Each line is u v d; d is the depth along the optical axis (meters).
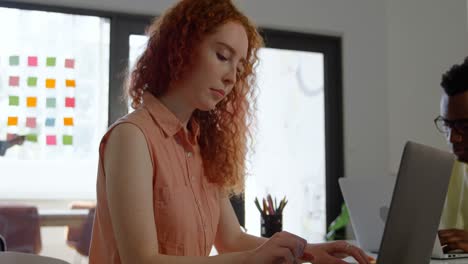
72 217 2.98
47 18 3.02
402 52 3.62
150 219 0.94
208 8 1.07
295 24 3.43
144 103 1.11
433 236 1.05
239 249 1.26
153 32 1.17
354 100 3.53
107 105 3.10
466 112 2.16
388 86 3.60
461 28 3.42
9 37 2.96
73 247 2.99
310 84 3.54
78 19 3.08
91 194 3.11
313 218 3.47
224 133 1.26
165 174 1.05
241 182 1.33
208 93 1.07
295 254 0.89
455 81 2.20
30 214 2.85
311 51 3.55
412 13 3.61
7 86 2.96
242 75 1.24
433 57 3.54
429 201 0.97
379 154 3.54
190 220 1.08
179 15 1.09
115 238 0.96
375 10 3.62
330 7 3.52
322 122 3.56
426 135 3.55
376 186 1.90
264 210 2.56
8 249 2.79
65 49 3.05
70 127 3.05
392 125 3.58
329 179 3.51
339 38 3.59
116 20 3.11
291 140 3.46
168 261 0.89
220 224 1.28
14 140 2.97
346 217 3.17
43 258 1.01
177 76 1.06
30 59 3.00
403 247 0.93
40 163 3.03
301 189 3.46
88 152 3.09
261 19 3.35
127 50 3.12
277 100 3.45
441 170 0.99
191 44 1.05
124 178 0.94
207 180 1.21
